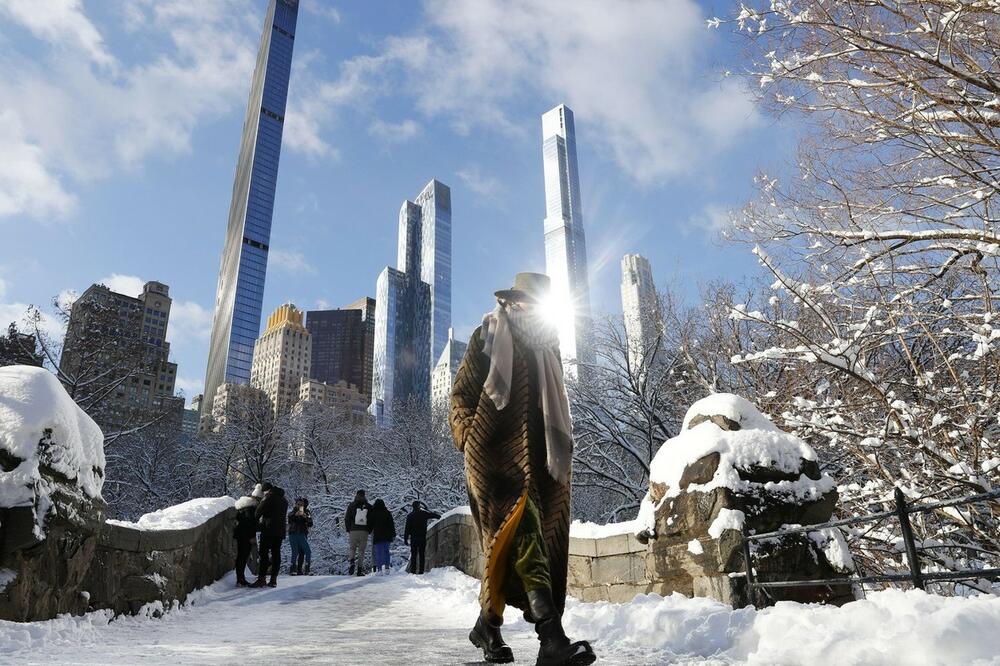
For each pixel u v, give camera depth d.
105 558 5.71
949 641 2.52
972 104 6.92
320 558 30.00
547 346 3.14
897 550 7.21
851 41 7.24
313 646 4.40
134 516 33.84
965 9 6.41
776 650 3.22
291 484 38.16
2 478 4.35
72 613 5.06
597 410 20.05
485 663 3.26
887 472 7.74
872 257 8.19
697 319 16.83
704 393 16.34
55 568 4.76
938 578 3.07
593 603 6.30
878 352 10.02
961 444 7.87
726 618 3.91
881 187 8.31
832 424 8.10
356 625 6.03
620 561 6.27
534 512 2.84
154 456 34.97
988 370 7.72
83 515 5.03
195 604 8.04
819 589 4.84
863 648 2.77
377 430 35.75
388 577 12.09
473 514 3.00
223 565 10.36
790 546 4.88
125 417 29.28
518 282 3.30
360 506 14.12
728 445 5.18
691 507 5.21
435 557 14.75
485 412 3.01
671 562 5.43
